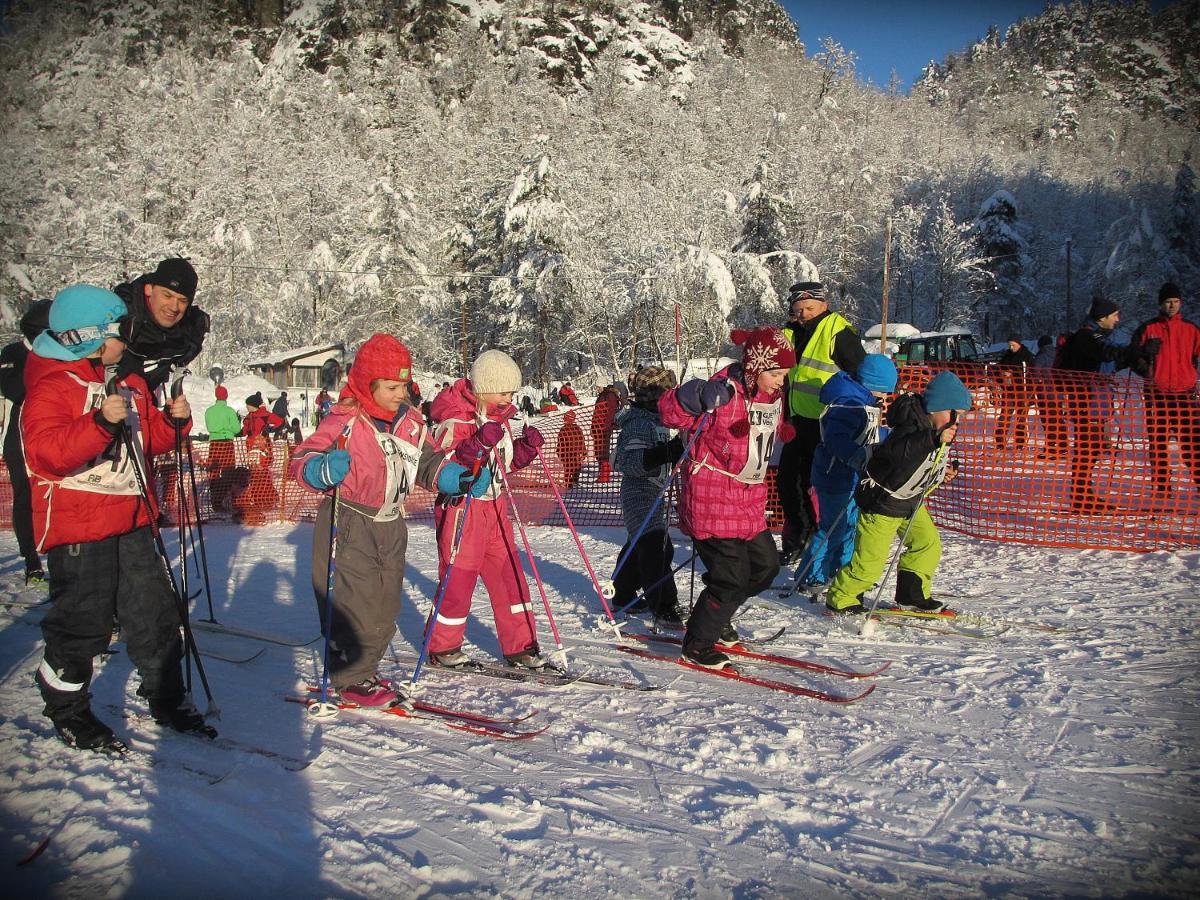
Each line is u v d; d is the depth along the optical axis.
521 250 36.50
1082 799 2.75
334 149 52.91
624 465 4.95
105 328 3.01
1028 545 6.50
